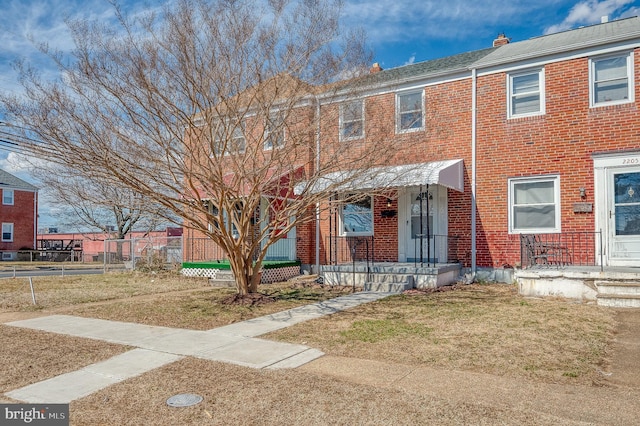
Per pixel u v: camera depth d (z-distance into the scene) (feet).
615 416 14.96
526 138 46.24
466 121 49.16
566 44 45.06
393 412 15.30
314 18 32.65
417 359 21.67
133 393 17.66
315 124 34.35
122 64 30.50
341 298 39.78
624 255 41.88
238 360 21.85
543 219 45.50
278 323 30.19
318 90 34.35
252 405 16.17
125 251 123.65
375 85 37.01
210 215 35.73
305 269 57.00
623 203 42.01
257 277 40.40
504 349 22.95
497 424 14.32
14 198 141.69
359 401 16.31
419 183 42.27
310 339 25.79
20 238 142.20
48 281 56.90
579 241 43.47
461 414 15.08
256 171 33.19
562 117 44.70
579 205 43.45
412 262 51.21
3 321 32.37
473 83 48.78
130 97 31.40
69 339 26.53
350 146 35.70
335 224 51.96
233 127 33.53
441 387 17.83
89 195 34.68
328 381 18.53
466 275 47.50
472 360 21.34
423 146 43.73
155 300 40.52
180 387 18.21
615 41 42.57
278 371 20.04
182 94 31.89
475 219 48.24
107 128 31.60
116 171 31.48
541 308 32.89
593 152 43.19
